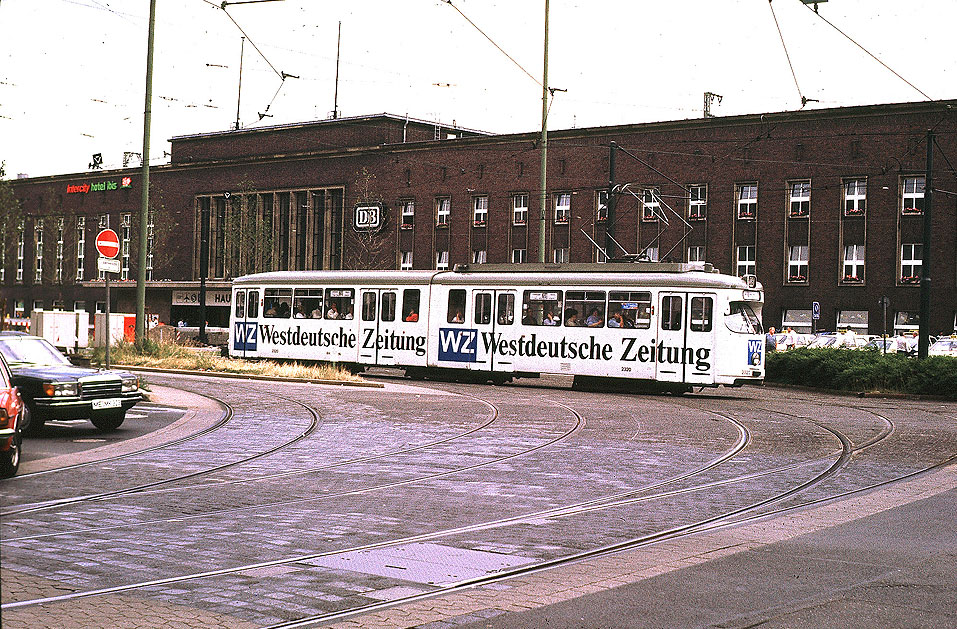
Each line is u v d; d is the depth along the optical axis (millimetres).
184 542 9305
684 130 60406
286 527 10125
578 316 31328
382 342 34594
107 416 18797
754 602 7309
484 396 27250
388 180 71438
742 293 29828
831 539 9766
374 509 11250
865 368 32500
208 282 77750
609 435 18672
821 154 56781
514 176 66375
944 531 10211
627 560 8781
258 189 77875
